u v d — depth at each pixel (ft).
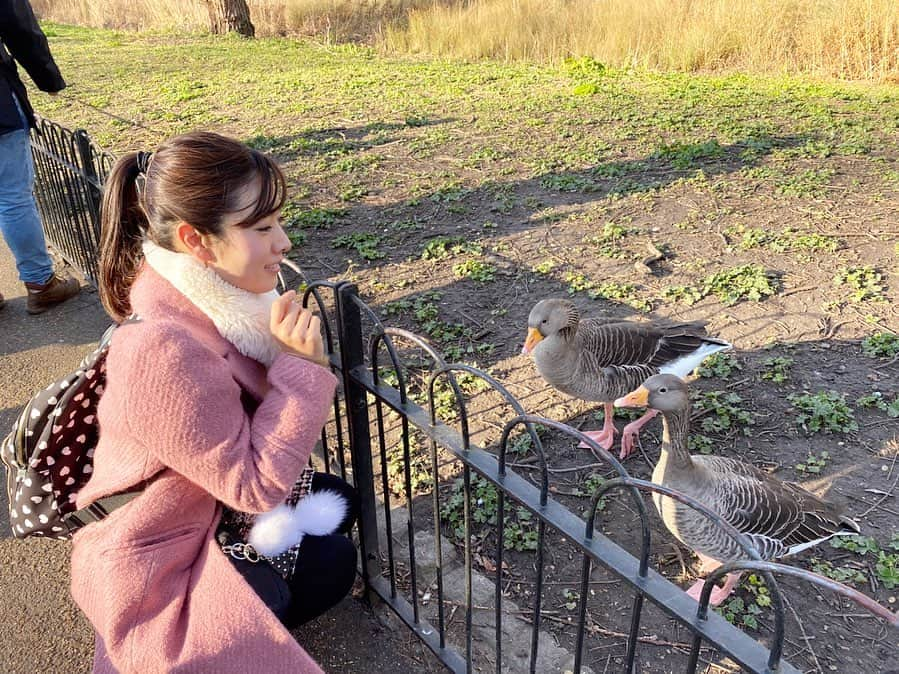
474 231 21.26
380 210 22.95
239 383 6.43
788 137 27.73
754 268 17.97
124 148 29.78
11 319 17.34
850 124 28.89
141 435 5.73
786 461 12.12
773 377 14.07
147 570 6.13
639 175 24.89
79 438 6.56
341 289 7.89
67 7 83.10
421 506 11.39
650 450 12.91
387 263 19.51
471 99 36.63
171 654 6.09
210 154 5.91
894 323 15.60
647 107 33.04
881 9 37.52
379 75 43.34
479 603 9.68
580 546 5.82
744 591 9.95
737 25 42.52
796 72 40.14
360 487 8.92
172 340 5.68
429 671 8.80
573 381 12.25
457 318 16.80
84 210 17.11
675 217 21.53
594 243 20.17
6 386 14.71
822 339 15.24
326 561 7.75
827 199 21.93
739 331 15.72
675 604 5.20
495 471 6.70
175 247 6.29
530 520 11.06
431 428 7.32
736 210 21.65
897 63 36.70
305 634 9.25
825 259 18.47
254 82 42.83
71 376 6.37
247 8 62.69
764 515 9.34
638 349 12.86
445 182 24.94
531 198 23.11
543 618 9.55
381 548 10.54
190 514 6.42
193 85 42.14
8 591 10.04
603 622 9.50
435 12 55.72
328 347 8.83
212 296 6.25
